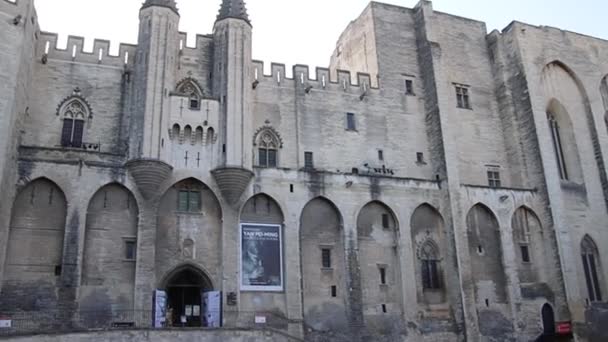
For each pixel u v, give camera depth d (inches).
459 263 1710.1
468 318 1667.1
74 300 1342.3
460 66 2086.6
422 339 1648.6
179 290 1553.9
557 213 1877.5
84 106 1567.4
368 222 1713.8
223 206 1537.9
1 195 1253.7
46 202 1405.0
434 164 1886.1
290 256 1558.8
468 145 1990.7
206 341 1280.8
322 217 1663.4
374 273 1674.5
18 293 1326.3
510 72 2094.0
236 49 1659.7
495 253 1828.2
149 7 1604.3
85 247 1411.2
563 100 2130.9
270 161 1722.4
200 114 1572.3
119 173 1466.5
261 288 1517.0
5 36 1334.9
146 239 1434.5
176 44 1647.4
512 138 2031.3
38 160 1398.9
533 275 1862.7
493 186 1878.7
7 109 1295.5
